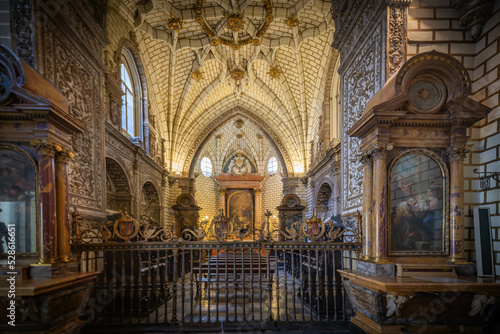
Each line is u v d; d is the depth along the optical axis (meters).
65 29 4.53
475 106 3.35
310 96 13.06
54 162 3.52
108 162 7.78
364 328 3.49
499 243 3.71
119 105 8.00
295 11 9.03
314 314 4.82
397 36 4.12
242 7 8.89
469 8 4.02
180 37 10.62
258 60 12.34
